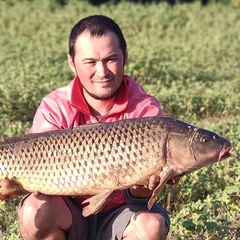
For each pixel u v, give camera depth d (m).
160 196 7.62
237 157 8.67
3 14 23.41
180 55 17.72
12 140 5.21
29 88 12.68
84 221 5.50
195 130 4.99
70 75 14.55
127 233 5.34
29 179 5.14
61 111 5.56
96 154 5.02
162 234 5.28
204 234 6.75
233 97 12.91
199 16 23.31
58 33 20.81
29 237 5.38
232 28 22.25
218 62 17.38
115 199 5.45
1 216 7.29
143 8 24.38
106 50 5.33
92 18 5.40
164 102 12.46
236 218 7.27
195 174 8.08
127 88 5.54
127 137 5.00
